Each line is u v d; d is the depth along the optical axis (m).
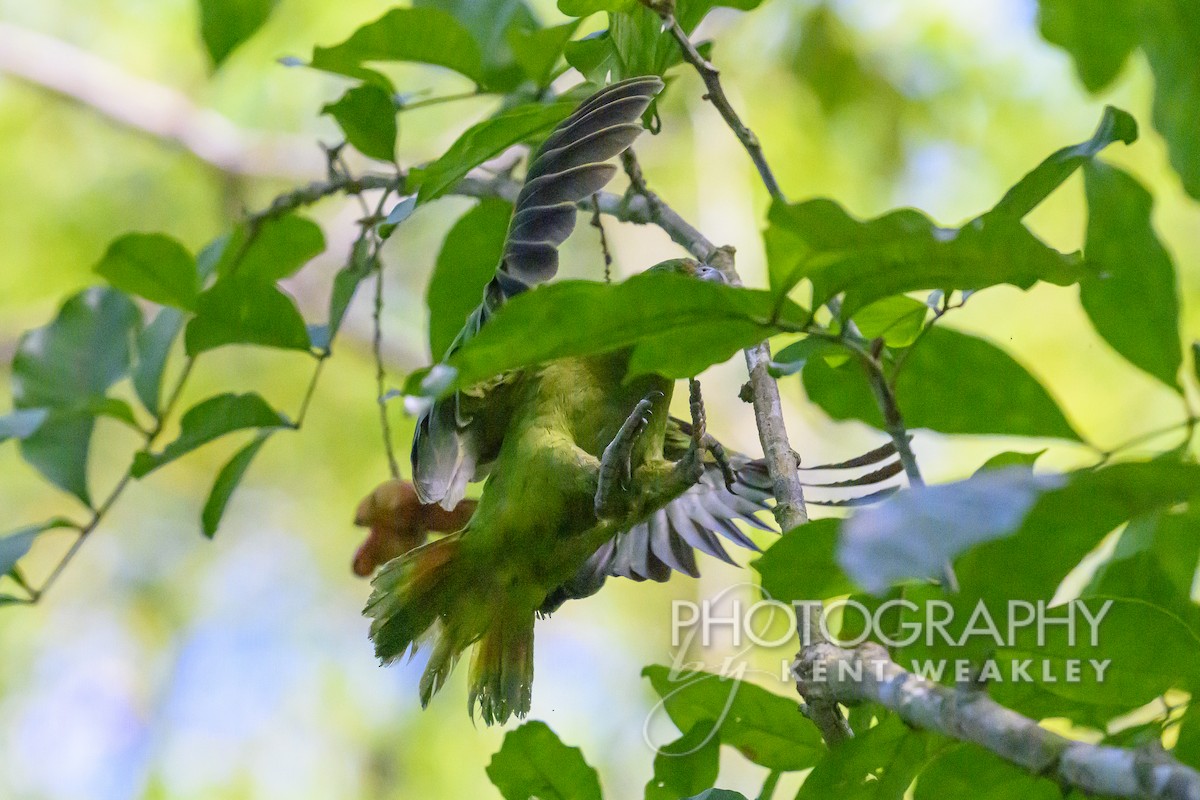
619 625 15.93
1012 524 2.93
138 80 15.96
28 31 16.14
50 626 17.03
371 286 16.59
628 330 3.75
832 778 4.37
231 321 7.07
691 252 6.49
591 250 14.84
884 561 2.95
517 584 6.20
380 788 15.97
